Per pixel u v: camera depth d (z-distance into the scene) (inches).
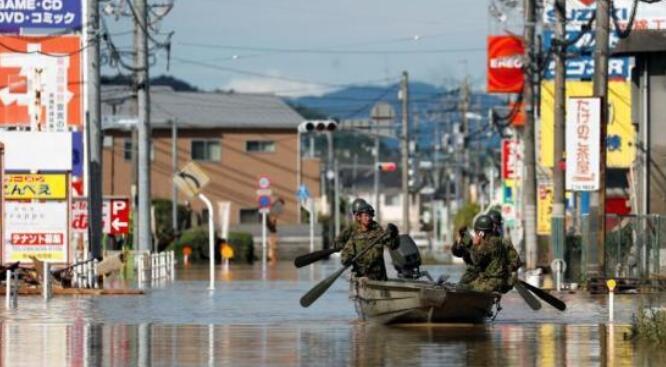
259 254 5890.8
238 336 1667.1
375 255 1827.0
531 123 3683.6
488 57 4399.6
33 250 2600.9
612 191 4562.0
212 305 2240.4
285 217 6550.2
